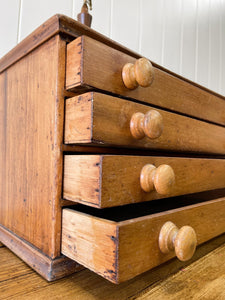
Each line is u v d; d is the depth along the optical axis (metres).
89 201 0.40
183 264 0.58
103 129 0.42
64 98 0.47
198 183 0.61
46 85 0.49
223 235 0.83
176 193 0.54
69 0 1.02
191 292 0.45
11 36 0.87
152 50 1.34
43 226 0.49
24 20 0.90
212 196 0.90
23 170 0.57
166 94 0.57
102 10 1.11
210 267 0.56
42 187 0.50
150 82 0.45
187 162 0.57
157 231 0.42
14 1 0.87
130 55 0.53
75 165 0.44
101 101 0.42
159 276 0.52
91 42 0.43
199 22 1.68
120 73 0.47
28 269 0.52
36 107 0.52
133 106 0.47
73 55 0.44
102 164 0.38
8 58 0.64
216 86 1.89
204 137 0.69
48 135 0.48
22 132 0.58
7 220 0.64
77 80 0.43
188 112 0.65
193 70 1.64
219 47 1.90
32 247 0.53
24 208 0.56
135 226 0.38
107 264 0.36
